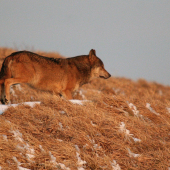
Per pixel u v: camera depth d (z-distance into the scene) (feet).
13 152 54.13
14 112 72.28
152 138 70.08
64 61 99.71
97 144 62.49
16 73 88.58
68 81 99.30
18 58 88.89
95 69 108.78
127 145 64.44
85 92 157.17
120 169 55.72
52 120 67.67
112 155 59.88
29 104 78.69
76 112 73.56
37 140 59.16
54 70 95.30
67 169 52.54
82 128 66.85
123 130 69.67
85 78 106.52
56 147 58.08
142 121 78.64
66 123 67.05
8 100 86.79
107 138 65.31
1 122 62.39
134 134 69.82
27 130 63.26
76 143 61.31
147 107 88.94
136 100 91.30
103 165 55.57
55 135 63.93
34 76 91.76
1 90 88.53
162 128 75.41
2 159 51.57
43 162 53.42
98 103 84.74
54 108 77.15
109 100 86.69
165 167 57.11
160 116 83.61
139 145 65.57
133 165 57.88
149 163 58.75
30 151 55.57
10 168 50.11
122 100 86.94
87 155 56.85
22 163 52.42
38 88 95.55
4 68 89.25
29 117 69.92
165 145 65.72
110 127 69.62
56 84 96.68
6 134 58.90
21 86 144.97
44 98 83.15
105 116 74.64
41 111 72.69
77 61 103.71
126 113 81.15
